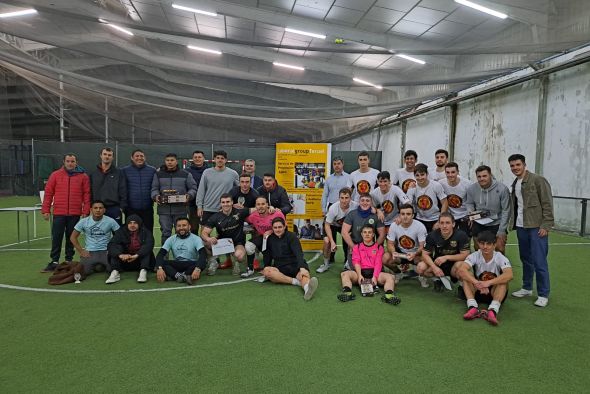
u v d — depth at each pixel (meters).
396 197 5.50
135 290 4.44
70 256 5.47
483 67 9.12
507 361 2.83
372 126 20.03
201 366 2.69
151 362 2.74
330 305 4.01
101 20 7.96
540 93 9.38
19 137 24.61
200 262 4.86
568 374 2.65
